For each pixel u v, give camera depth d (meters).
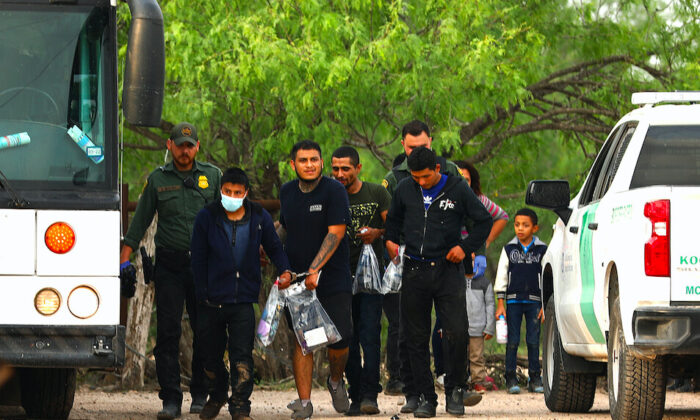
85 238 13.90
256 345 28.00
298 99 28.25
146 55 13.37
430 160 17.02
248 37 27.59
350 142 31.75
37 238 13.80
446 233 17.25
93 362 13.74
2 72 14.20
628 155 15.85
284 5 28.27
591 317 16.45
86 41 14.38
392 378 21.81
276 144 29.70
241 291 16.17
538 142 36.78
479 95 29.59
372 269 18.09
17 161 14.04
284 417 18.66
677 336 13.82
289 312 17.14
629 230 14.51
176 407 17.48
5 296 13.69
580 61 37.03
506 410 19.91
